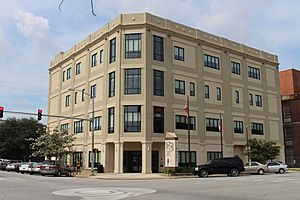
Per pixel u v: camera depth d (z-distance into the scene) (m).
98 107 46.59
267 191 17.94
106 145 43.81
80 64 53.34
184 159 44.41
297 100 66.88
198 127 46.81
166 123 43.12
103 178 33.25
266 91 58.06
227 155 49.69
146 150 40.53
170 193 16.95
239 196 15.55
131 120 41.66
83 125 50.44
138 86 42.12
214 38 51.16
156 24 44.06
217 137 48.94
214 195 15.97
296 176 33.72
